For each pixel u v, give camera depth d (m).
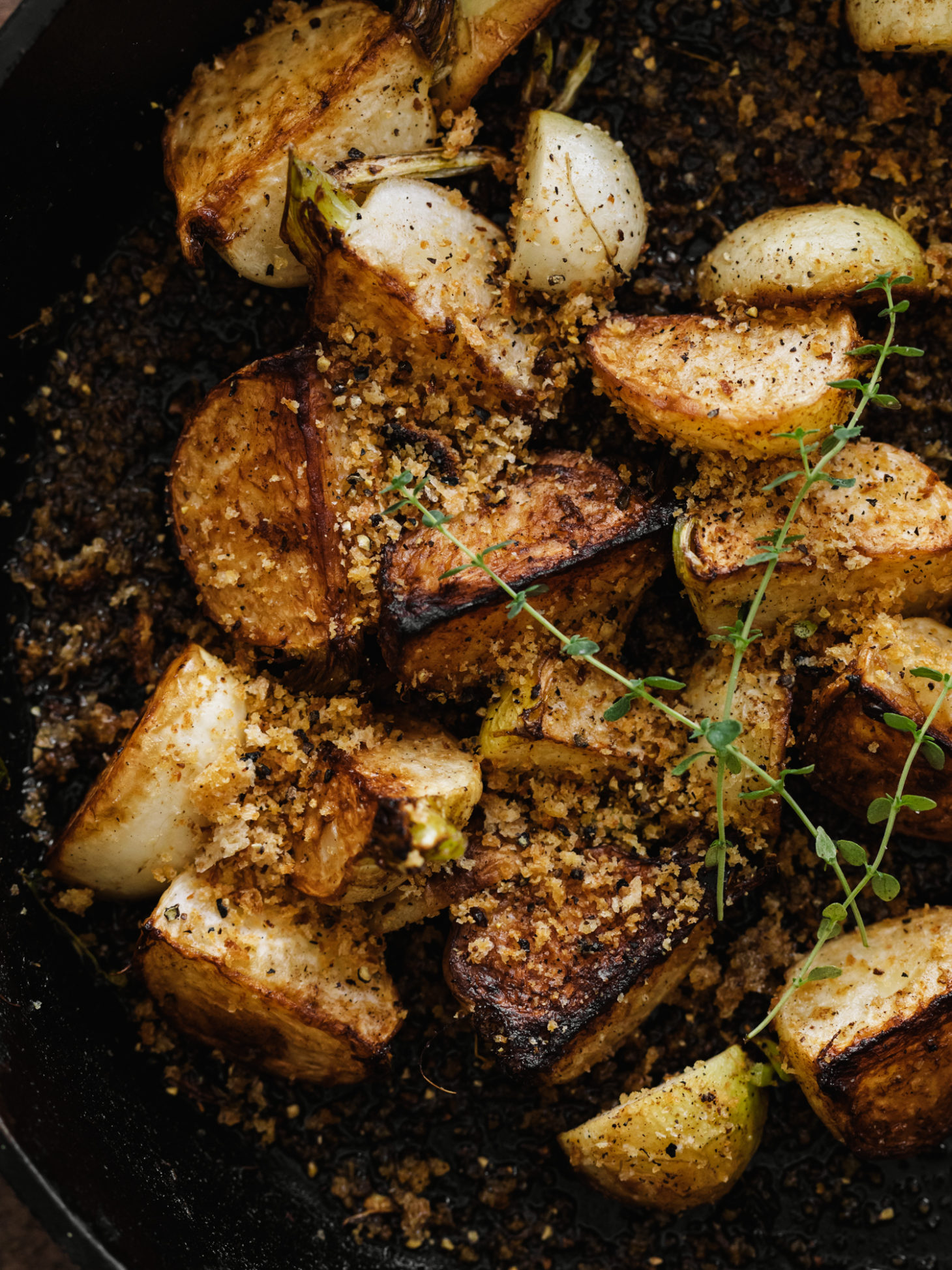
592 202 0.36
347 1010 0.36
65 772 0.38
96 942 0.38
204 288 0.39
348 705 0.37
